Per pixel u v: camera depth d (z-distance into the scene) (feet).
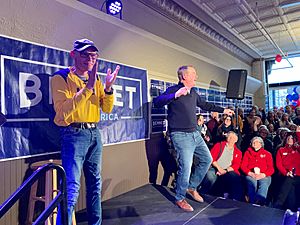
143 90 11.80
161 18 14.71
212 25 19.57
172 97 8.34
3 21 6.72
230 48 24.95
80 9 8.81
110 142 9.94
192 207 8.98
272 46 27.45
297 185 10.42
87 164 6.32
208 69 18.65
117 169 10.30
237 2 16.60
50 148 7.75
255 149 11.50
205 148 9.18
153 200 9.71
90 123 6.14
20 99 7.01
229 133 12.24
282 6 17.30
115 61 10.28
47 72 7.72
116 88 10.24
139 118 11.53
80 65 6.09
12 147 6.82
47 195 6.43
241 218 8.08
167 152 13.34
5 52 6.72
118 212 8.54
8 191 6.75
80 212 8.47
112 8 10.79
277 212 8.57
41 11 7.62
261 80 31.63
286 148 11.08
